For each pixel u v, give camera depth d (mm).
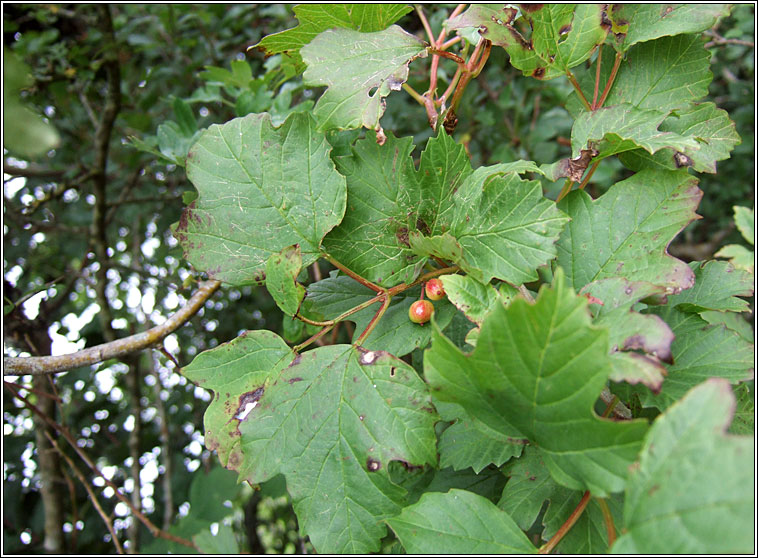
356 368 221
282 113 361
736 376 213
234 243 242
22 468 654
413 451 209
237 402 225
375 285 240
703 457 153
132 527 513
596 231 233
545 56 240
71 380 630
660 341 182
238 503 750
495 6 235
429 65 513
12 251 647
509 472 242
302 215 239
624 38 243
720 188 686
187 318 302
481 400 189
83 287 684
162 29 618
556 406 178
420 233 226
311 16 258
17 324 422
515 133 555
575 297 165
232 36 624
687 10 234
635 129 227
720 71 640
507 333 174
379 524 209
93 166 559
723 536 146
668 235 222
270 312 690
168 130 380
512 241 215
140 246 702
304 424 218
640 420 165
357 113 225
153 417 713
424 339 234
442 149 237
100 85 704
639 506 160
